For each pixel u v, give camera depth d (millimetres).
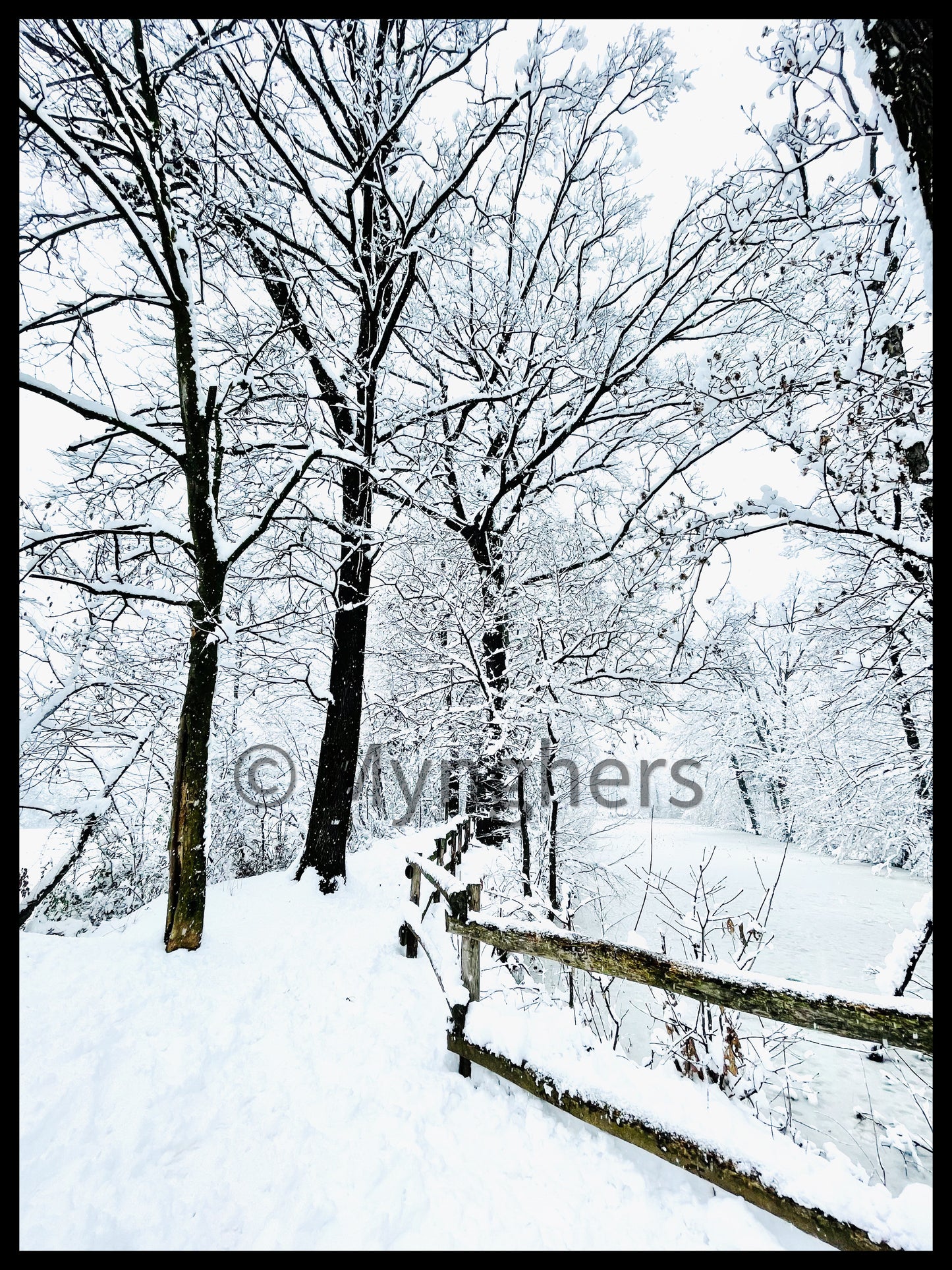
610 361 7535
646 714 7996
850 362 4863
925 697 6426
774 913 10516
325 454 5156
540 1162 2352
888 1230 1714
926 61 2252
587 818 10133
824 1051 5812
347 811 6262
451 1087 2857
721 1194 2158
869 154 5066
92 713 6969
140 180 4246
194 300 4477
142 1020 3086
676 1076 2801
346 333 6215
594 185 8328
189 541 4676
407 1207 2115
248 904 5180
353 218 6246
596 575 7707
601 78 6992
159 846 7434
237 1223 2051
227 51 4766
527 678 8180
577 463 9141
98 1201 2076
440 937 4938
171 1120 2494
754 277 6930
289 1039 3207
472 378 8945
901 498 4730
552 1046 2660
